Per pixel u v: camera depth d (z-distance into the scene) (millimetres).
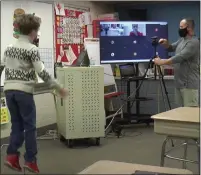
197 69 4051
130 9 6594
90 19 6086
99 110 4438
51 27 5188
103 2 6332
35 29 3127
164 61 4250
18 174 3387
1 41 4383
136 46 5316
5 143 4449
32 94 3182
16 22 3117
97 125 4441
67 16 5539
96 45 5047
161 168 1562
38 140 4773
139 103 5812
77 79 4316
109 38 5203
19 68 3090
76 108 4352
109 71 5363
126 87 5930
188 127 2258
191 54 3977
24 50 3051
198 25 6211
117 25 5223
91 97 4395
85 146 4461
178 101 4297
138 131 5297
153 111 5891
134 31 5285
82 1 5891
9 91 3123
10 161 3273
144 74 5492
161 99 5793
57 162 3771
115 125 5191
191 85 4066
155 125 2391
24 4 4707
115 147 4402
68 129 4340
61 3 5391
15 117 3246
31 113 3184
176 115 2443
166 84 5723
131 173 1488
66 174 3391
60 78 4375
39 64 3051
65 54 5523
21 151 3990
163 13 6543
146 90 5887
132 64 5449
